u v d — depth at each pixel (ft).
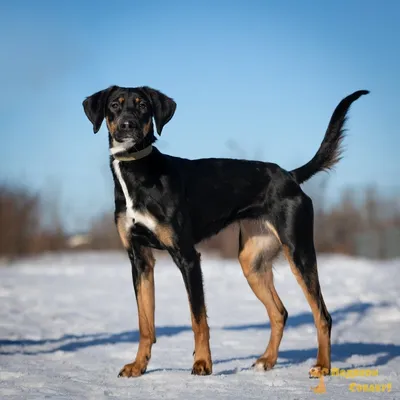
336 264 112.68
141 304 29.30
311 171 33.04
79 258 163.43
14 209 170.50
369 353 34.12
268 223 31.96
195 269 29.40
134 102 30.58
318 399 23.50
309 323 46.26
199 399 23.48
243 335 41.11
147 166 29.50
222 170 32.14
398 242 139.23
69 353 34.88
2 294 68.13
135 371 28.25
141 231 29.68
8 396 23.75
